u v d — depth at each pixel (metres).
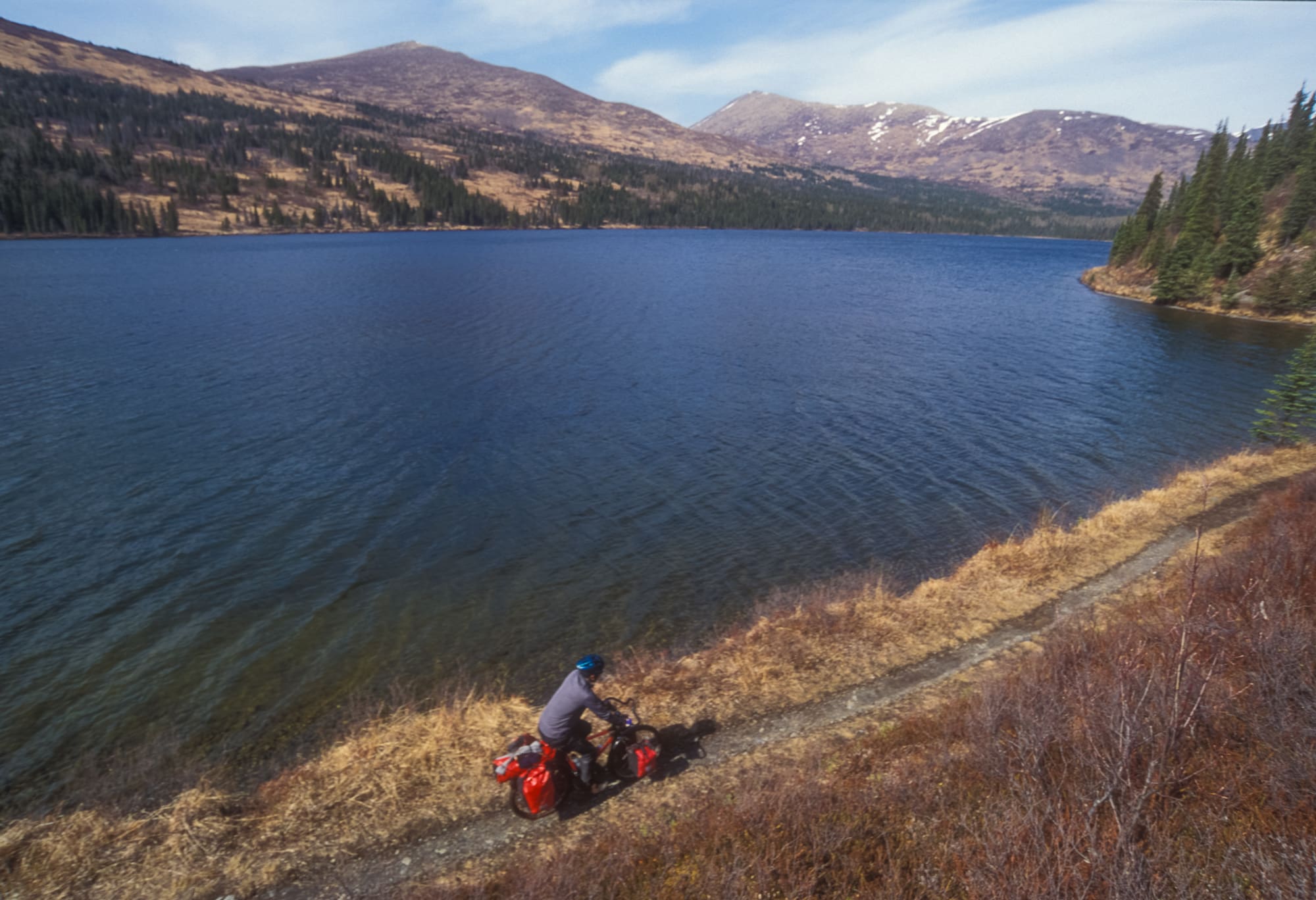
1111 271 130.25
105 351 49.06
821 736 10.14
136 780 11.66
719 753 9.83
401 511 24.45
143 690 14.69
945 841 7.20
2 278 92.25
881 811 7.84
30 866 8.08
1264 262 91.06
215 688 14.77
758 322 68.00
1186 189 134.25
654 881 7.14
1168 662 9.55
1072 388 44.06
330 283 92.62
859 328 66.25
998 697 9.45
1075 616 13.25
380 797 9.01
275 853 8.17
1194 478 23.52
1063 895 5.95
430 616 17.84
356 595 18.94
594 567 20.61
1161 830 6.75
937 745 9.18
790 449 31.44
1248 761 7.66
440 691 14.49
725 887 6.80
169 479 26.88
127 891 7.68
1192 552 17.02
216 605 18.34
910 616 14.01
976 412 38.09
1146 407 39.62
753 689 11.47
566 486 26.92
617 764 9.25
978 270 148.25
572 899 6.93
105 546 21.56
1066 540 18.09
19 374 42.22
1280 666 8.84
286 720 13.55
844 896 6.76
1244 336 69.06
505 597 18.83
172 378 42.12
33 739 13.12
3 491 25.44
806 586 19.25
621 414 36.72
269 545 21.81
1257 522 18.06
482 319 66.06
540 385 42.38
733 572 20.25
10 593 18.75
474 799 8.98
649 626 17.36
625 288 93.06
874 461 30.03
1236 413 38.44
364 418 34.97
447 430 33.53
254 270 107.50
